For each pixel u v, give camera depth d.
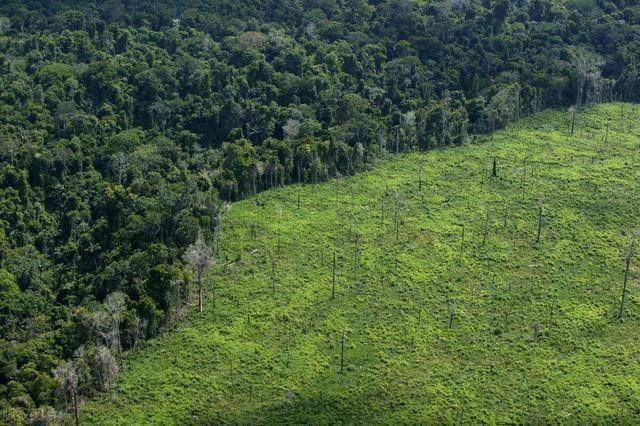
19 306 127.94
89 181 157.75
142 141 173.38
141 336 123.44
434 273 138.75
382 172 173.12
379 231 150.62
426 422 109.25
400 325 127.06
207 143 178.38
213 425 109.50
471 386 115.44
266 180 165.88
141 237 141.38
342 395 114.00
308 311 130.25
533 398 113.06
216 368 119.06
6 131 163.12
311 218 155.38
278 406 112.38
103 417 110.88
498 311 129.88
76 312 125.12
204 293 134.12
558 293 133.75
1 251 138.00
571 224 151.12
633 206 156.88
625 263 140.75
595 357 120.38
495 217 154.12
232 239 148.00
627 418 109.69
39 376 113.12
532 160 174.00
